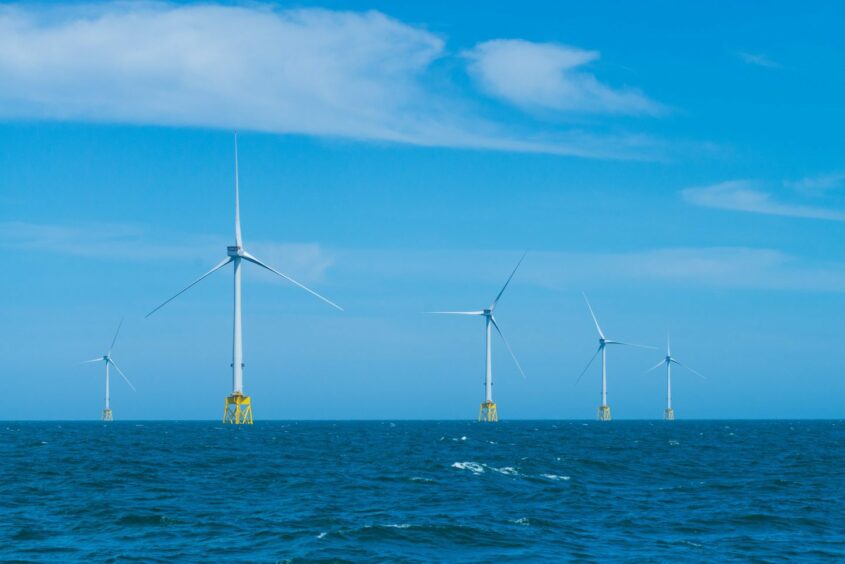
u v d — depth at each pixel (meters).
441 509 59.94
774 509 61.84
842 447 159.62
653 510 61.00
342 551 43.88
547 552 44.88
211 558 42.12
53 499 63.94
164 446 147.75
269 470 91.12
